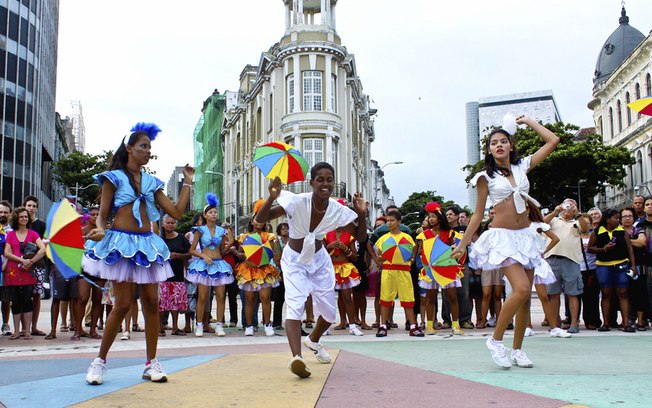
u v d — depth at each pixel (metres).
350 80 37.19
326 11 35.53
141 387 4.01
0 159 36.91
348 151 37.16
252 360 5.29
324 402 3.56
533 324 10.43
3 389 3.98
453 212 9.84
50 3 52.41
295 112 33.19
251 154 42.03
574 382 4.25
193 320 10.23
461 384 4.15
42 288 9.20
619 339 7.51
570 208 8.77
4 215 8.88
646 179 47.81
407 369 4.84
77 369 4.94
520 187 5.09
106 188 4.25
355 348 6.55
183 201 4.50
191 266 9.05
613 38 60.47
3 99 37.41
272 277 9.11
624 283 8.74
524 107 183.38
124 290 4.22
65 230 3.75
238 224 44.00
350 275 8.99
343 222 4.72
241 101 46.25
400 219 8.63
